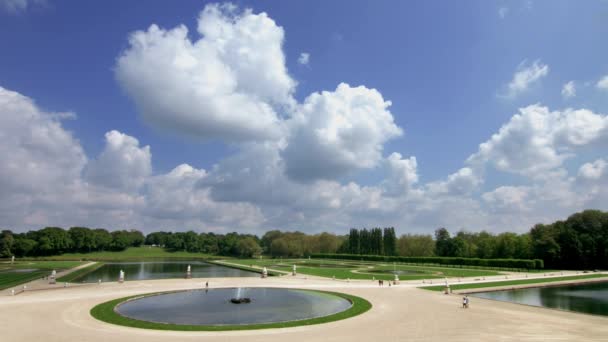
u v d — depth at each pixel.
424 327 35.28
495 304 48.75
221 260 187.62
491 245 156.12
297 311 45.41
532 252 130.75
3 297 53.69
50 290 63.19
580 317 40.16
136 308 47.31
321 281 78.75
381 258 166.38
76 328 34.59
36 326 35.06
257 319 40.72
